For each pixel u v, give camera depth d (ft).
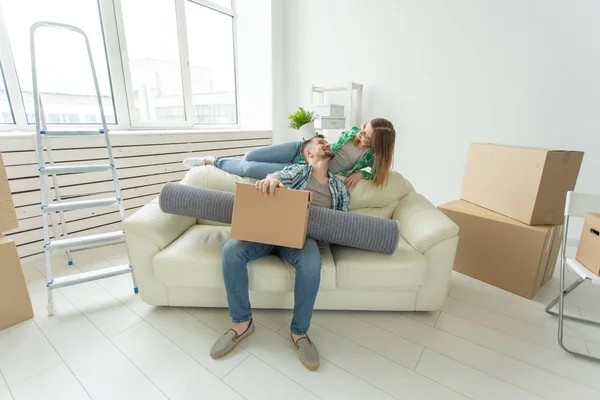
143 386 3.94
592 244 4.60
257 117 12.59
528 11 7.57
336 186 5.45
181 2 10.19
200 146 9.76
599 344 4.82
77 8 7.97
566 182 5.65
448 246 4.96
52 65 7.73
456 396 3.90
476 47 8.39
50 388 3.88
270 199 4.18
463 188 7.25
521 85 7.99
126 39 8.92
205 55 11.41
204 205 5.01
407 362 4.41
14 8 7.00
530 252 5.70
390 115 10.18
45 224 5.16
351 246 5.07
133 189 8.39
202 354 4.46
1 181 4.77
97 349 4.50
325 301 5.22
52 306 5.20
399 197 6.39
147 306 5.49
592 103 7.25
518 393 3.96
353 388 3.99
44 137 6.64
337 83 10.98
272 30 11.35
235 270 4.39
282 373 4.18
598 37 6.93
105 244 7.84
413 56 9.39
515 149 5.88
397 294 5.18
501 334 4.99
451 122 9.17
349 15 10.30
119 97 9.05
